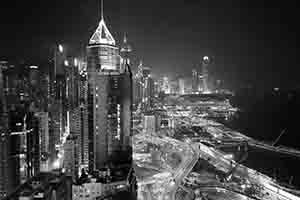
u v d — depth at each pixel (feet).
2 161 541.75
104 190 650.84
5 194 536.01
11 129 588.09
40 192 508.12
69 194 605.31
